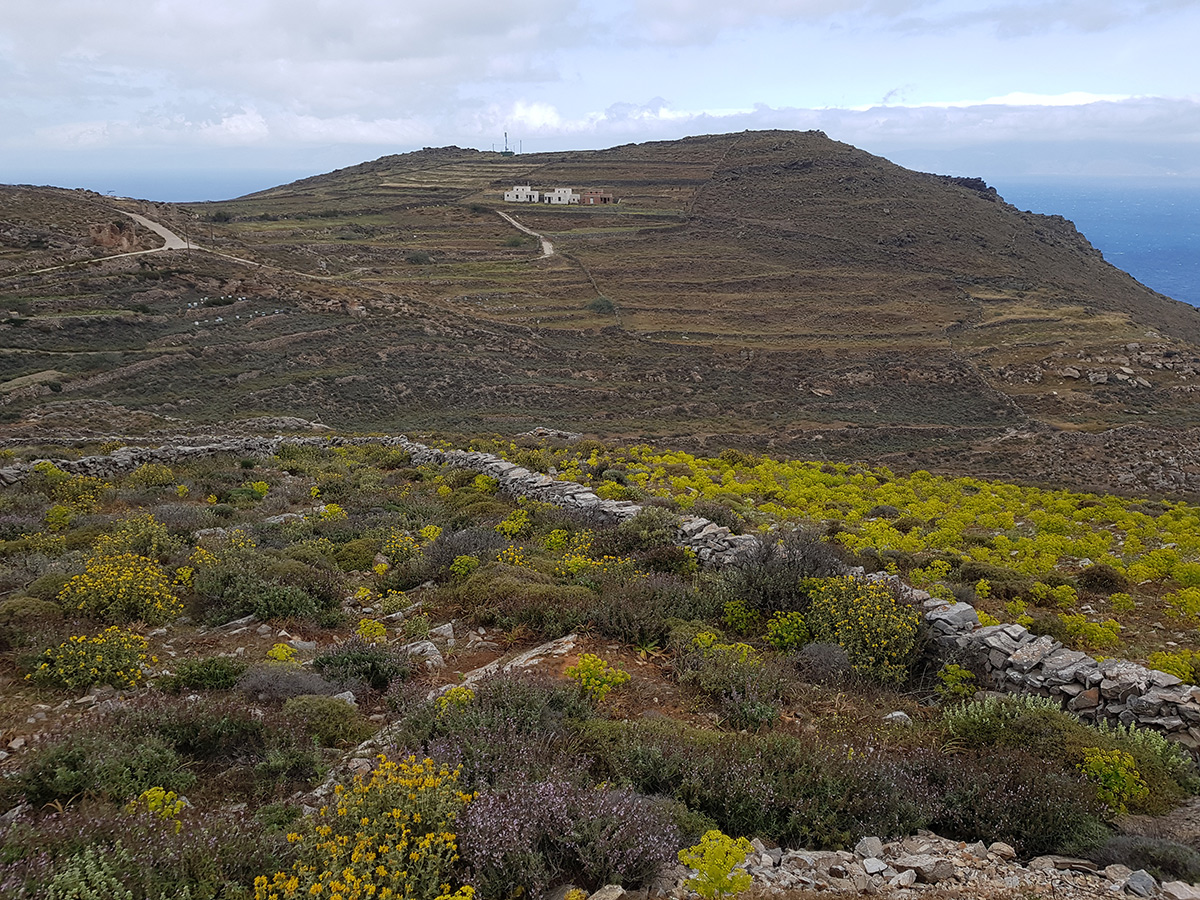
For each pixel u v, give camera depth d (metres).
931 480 30.77
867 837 5.45
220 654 8.95
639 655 9.05
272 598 10.89
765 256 134.50
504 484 20.08
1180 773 6.46
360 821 4.76
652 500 17.47
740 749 6.34
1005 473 58.00
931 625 9.36
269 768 6.21
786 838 5.59
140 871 4.50
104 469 22.86
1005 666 8.48
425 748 6.33
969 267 135.12
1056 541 15.51
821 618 9.60
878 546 14.47
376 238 132.88
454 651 9.45
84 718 7.06
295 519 16.45
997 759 6.44
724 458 31.25
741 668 8.20
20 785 5.75
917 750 6.75
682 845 5.19
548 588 10.62
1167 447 63.50
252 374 62.78
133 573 10.74
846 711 7.81
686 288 116.50
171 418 48.84
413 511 17.55
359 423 59.47
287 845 4.89
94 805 5.45
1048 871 5.13
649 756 6.19
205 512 16.33
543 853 4.88
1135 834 5.56
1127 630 10.72
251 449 28.19
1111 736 6.76
